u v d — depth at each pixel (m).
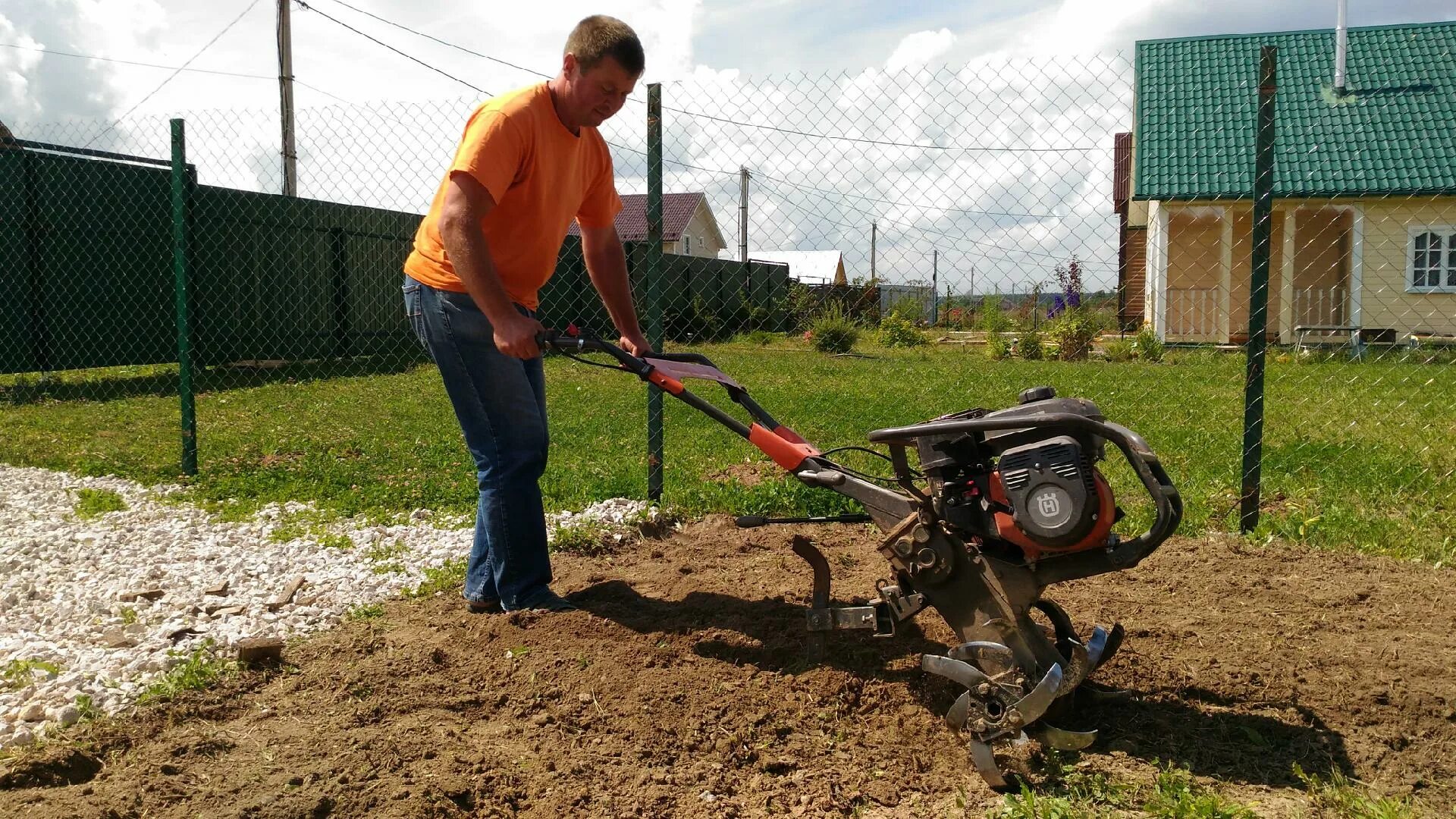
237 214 13.78
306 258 15.11
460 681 3.43
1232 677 3.31
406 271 3.93
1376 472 6.34
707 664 3.53
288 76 17.94
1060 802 2.56
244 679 3.47
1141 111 20.12
